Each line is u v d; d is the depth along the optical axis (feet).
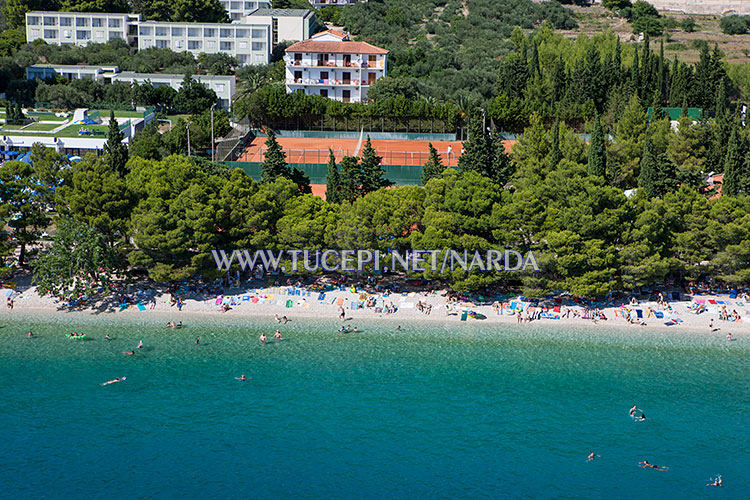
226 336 308.81
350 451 243.19
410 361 293.23
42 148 354.95
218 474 232.53
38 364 287.28
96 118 520.83
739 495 225.56
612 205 326.24
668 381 281.33
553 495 224.94
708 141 444.14
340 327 316.40
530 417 260.62
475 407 265.54
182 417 258.57
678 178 383.86
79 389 272.31
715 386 278.05
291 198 346.33
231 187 335.47
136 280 344.69
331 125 524.93
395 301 333.62
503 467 236.63
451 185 338.75
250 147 487.61
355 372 285.64
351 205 339.57
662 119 486.79
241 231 328.90
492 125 517.14
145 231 318.45
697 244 326.85
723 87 513.04
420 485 228.63
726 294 335.47
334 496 223.92
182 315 323.57
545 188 331.16
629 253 315.78
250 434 250.57
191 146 478.18
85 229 320.91
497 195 328.49
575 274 322.14
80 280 329.93
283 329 314.55
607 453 243.19
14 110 516.73
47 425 253.24
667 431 254.27
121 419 256.93
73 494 223.30
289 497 223.10
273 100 512.63
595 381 281.33
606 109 530.27
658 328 316.81
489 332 314.14
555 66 545.85
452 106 521.24
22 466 234.58
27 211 340.39
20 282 342.44
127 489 225.35
